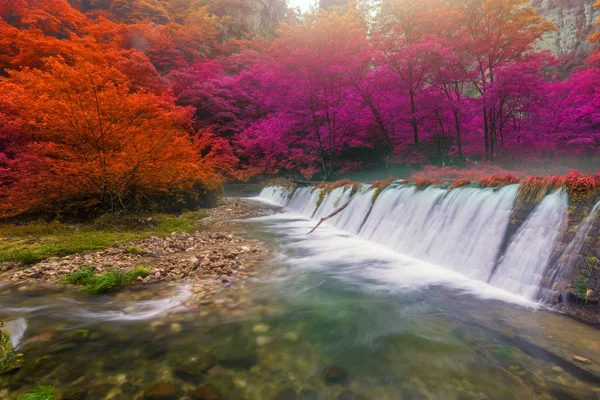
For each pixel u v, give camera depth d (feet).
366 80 55.16
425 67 49.06
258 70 99.96
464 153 62.18
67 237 23.58
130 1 146.20
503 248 16.35
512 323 11.33
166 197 40.27
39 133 29.17
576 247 12.82
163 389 7.55
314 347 9.87
